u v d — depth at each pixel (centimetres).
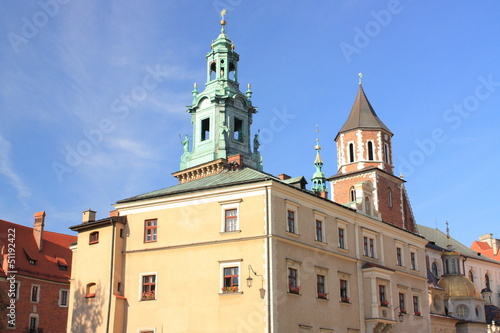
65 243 8775
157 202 4928
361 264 5425
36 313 7456
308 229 4872
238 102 7444
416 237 6488
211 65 7675
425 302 6362
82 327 4909
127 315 4778
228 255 4531
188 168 7106
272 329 4222
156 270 4769
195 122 7412
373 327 5247
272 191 4553
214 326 4422
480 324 8825
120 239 4978
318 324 4703
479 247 13938
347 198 7588
